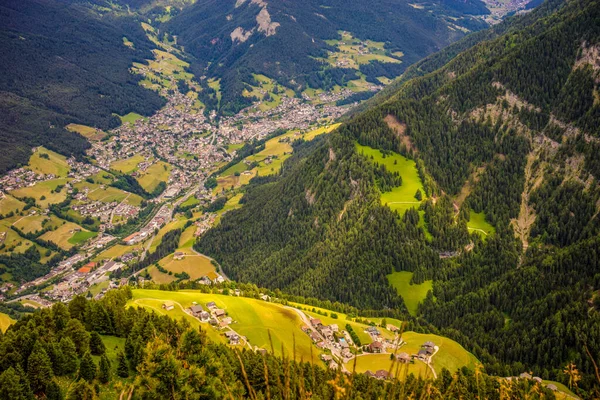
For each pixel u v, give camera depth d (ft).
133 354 491.31
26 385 408.87
